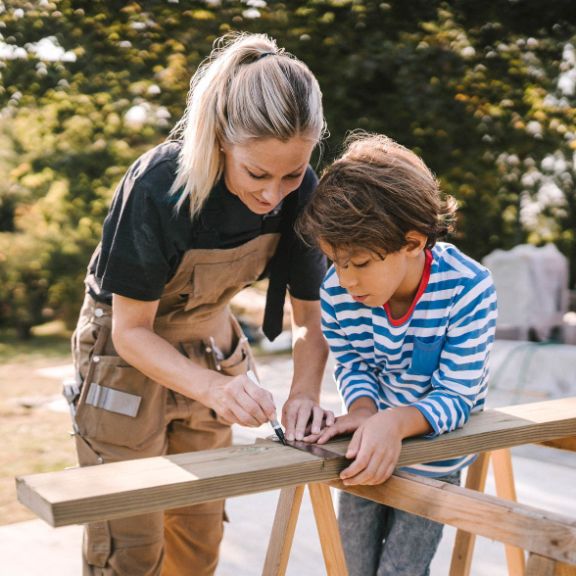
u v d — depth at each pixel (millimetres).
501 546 2557
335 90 6555
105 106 7043
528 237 9117
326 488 1276
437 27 6750
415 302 1487
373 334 1557
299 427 1377
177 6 6676
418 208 1387
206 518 1787
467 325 1459
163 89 6758
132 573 1579
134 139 7793
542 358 4637
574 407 1552
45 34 6852
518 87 6980
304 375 1691
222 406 1359
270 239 1653
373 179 1374
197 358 1717
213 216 1514
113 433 1616
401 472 1232
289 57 1421
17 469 3799
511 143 7121
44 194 9133
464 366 1448
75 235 9180
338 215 1349
